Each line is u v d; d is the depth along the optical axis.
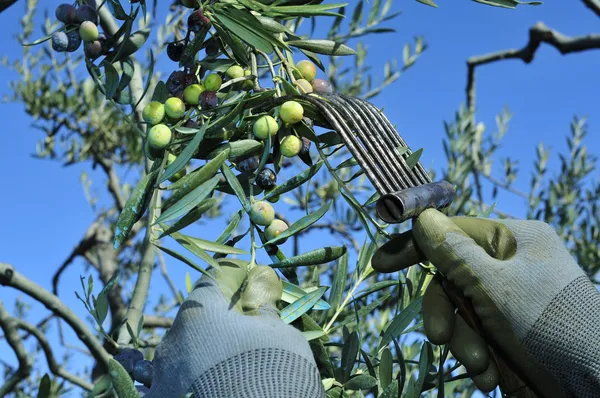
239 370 0.75
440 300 0.99
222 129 1.00
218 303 0.83
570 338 0.90
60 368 2.68
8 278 2.18
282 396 0.72
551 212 3.51
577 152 3.71
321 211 0.98
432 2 1.15
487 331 0.95
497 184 3.83
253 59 1.06
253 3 1.02
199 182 0.87
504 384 1.03
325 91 1.11
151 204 0.96
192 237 0.90
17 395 3.65
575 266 0.95
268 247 1.01
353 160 1.02
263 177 1.01
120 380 0.73
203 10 1.01
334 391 1.04
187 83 1.04
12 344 2.37
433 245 0.94
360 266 1.23
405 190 0.92
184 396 0.76
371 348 2.14
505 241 0.97
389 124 0.98
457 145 3.32
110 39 1.13
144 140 1.00
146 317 3.08
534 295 0.91
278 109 1.04
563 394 0.92
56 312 2.22
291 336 0.80
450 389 1.34
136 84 1.58
